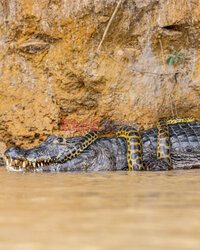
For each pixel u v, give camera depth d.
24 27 17.45
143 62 17.94
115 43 17.47
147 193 5.52
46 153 14.43
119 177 9.65
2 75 18.86
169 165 15.82
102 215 3.62
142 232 2.83
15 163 13.80
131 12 16.75
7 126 18.83
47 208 4.10
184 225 3.10
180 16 16.80
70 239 2.62
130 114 18.69
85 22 16.75
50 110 18.58
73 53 17.55
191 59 18.08
